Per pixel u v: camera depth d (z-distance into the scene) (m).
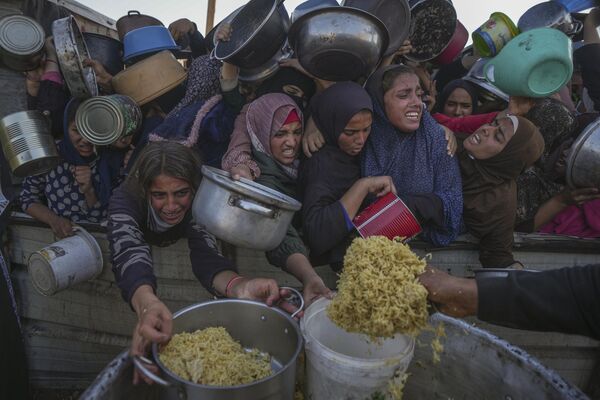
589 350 2.42
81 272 2.19
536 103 2.53
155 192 1.71
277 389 1.17
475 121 2.55
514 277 1.20
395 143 2.19
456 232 2.18
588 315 1.12
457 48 3.16
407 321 1.20
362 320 1.25
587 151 2.12
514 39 2.32
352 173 2.16
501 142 2.10
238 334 1.50
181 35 3.64
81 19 3.62
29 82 2.58
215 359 1.28
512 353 1.34
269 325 1.46
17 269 2.44
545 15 2.75
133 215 1.73
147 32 2.71
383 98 2.18
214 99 2.41
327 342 1.49
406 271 1.25
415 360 1.63
